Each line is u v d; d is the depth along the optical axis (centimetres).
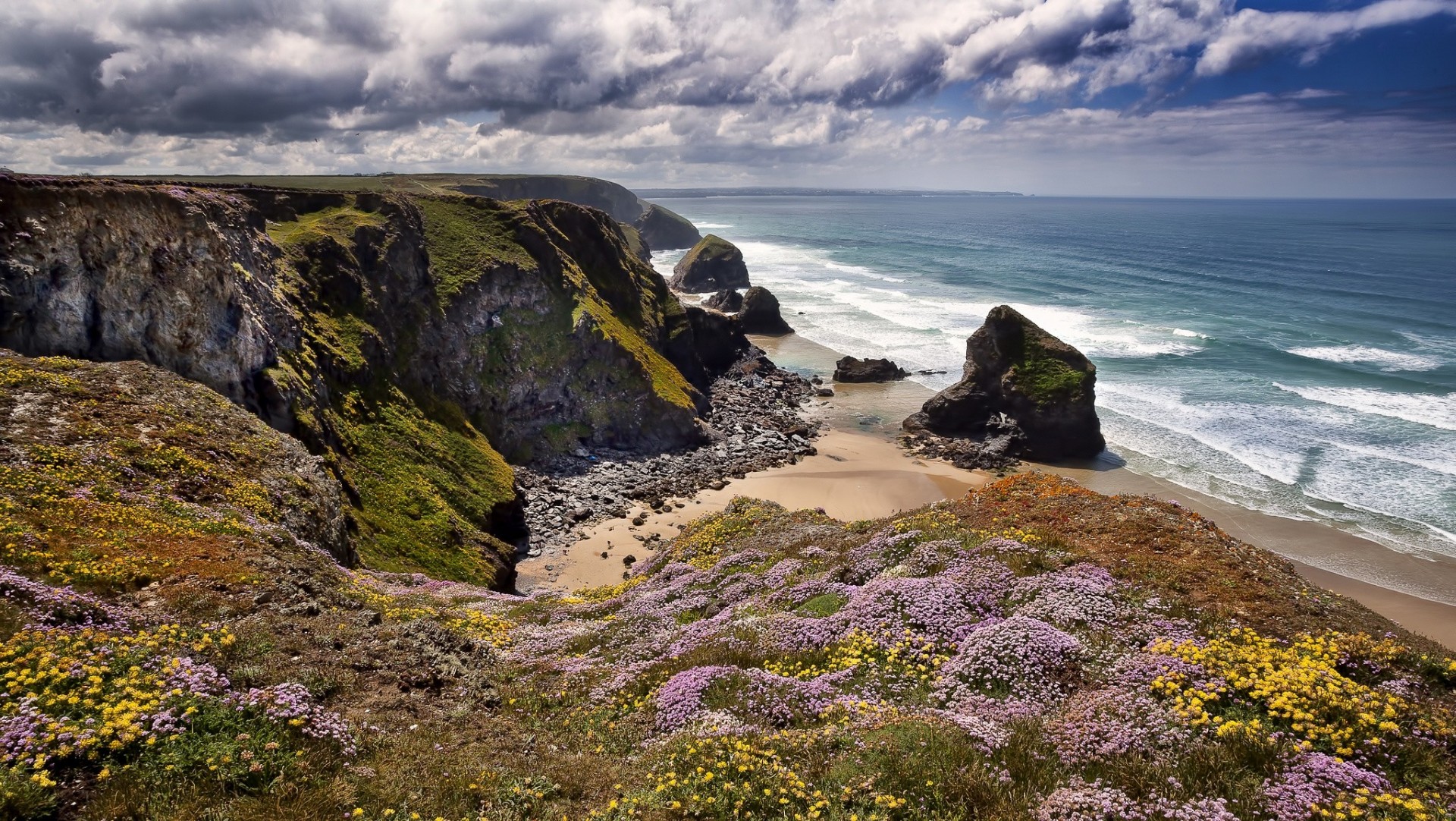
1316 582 4953
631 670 1855
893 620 1827
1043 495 2725
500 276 7894
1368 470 6556
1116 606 1772
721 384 10444
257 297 4916
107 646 1397
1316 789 1085
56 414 2869
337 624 1923
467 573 4784
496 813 1172
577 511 6388
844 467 7419
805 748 1294
